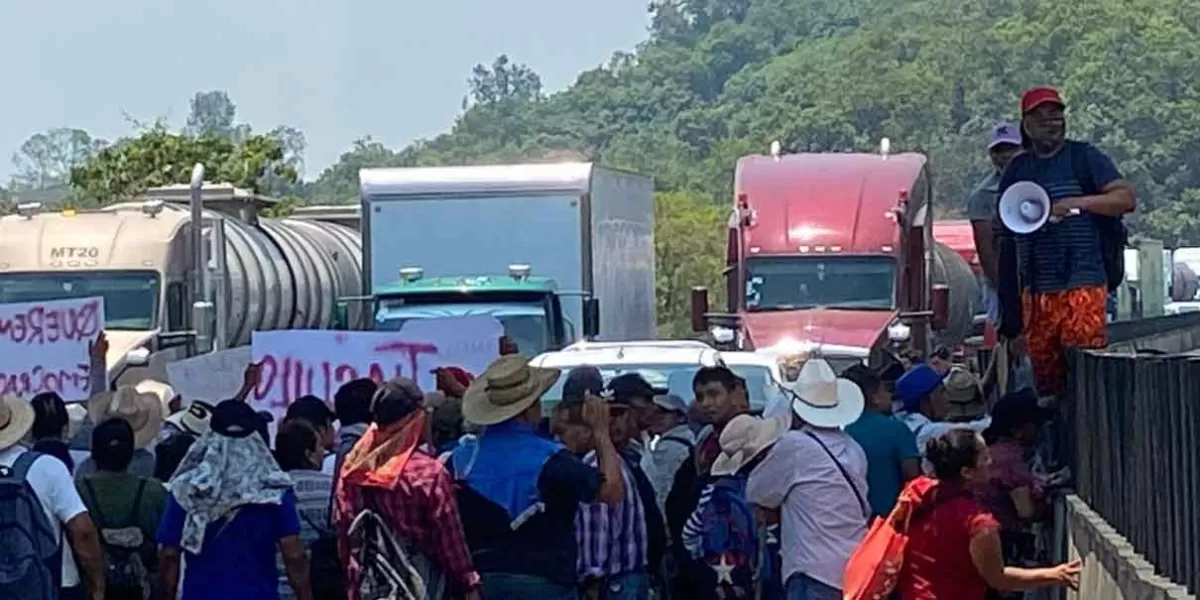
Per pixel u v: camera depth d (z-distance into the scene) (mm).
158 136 57938
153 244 26266
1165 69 119438
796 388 10375
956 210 128250
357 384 11219
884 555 9102
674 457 11500
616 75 184125
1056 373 12852
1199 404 8242
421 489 9180
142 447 11766
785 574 10234
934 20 146750
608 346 15672
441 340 13977
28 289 25953
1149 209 114000
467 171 25422
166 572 9680
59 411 10773
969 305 38125
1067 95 120000
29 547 9672
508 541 9375
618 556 10016
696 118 162500
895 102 134125
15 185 147125
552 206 25281
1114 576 10148
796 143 137750
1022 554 11469
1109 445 11289
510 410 9445
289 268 31125
